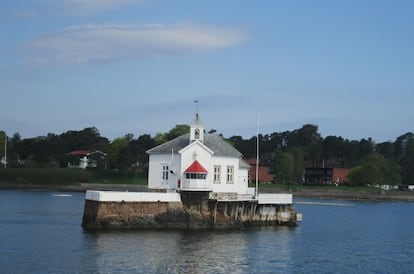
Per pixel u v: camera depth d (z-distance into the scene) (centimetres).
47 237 6519
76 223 8025
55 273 4756
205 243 6612
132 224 7306
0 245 5938
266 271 5341
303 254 6359
